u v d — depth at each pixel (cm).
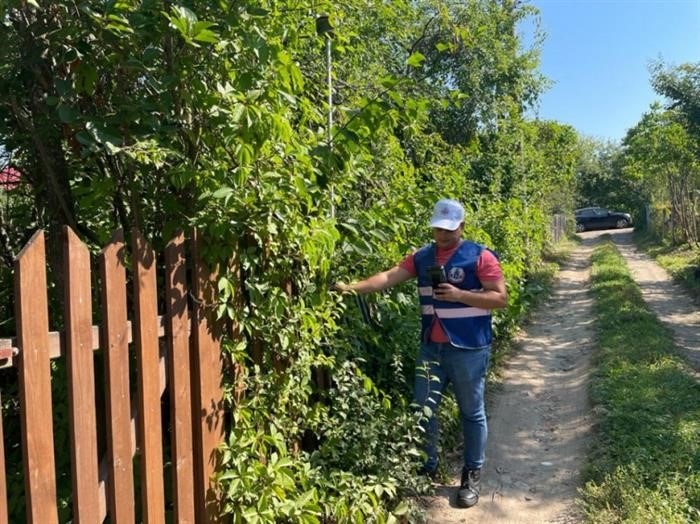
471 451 388
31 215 263
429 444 393
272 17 250
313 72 372
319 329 297
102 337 186
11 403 261
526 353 801
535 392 630
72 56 201
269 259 271
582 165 4809
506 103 1259
